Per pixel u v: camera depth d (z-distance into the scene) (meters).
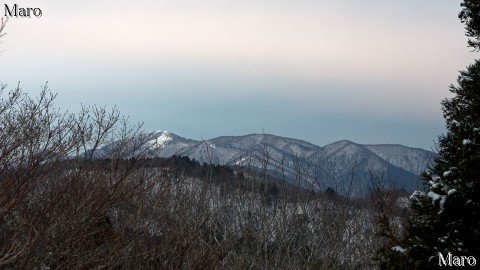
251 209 15.50
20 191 9.14
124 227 11.65
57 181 10.30
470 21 9.86
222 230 15.26
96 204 10.38
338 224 15.69
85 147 11.80
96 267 10.53
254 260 14.77
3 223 8.94
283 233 15.36
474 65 9.35
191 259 12.84
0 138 9.77
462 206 8.79
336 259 15.37
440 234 9.06
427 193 9.25
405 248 9.26
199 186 15.27
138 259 11.84
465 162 8.77
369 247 14.85
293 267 15.16
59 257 9.73
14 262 8.88
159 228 12.94
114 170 11.75
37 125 10.57
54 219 9.56
